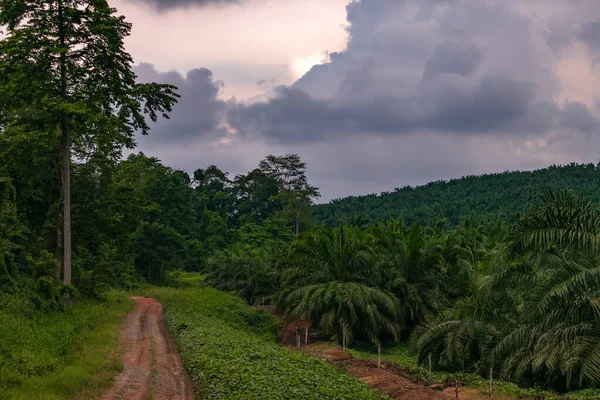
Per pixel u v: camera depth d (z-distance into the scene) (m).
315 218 156.75
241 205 113.31
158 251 65.00
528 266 16.70
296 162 111.12
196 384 15.20
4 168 27.25
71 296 27.73
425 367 24.19
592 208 14.36
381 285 33.31
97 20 25.52
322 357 23.61
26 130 26.83
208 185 121.19
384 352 30.55
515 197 146.25
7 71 25.28
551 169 189.00
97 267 36.12
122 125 27.81
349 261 33.12
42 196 32.59
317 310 31.62
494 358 18.78
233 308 39.94
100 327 24.94
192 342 21.56
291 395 13.57
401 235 37.28
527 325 17.84
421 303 32.41
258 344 24.41
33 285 25.77
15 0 24.31
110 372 16.27
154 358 19.52
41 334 19.27
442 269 33.56
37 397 12.40
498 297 20.47
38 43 24.91
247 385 14.20
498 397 15.61
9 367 14.28
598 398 14.77
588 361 14.49
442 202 166.50
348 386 15.77
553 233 14.05
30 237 31.22
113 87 27.47
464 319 22.86
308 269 34.25
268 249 61.59
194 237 90.31
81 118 25.91
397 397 16.00
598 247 13.49
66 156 27.72
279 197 102.06
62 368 15.52
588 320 15.23
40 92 25.75
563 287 14.09
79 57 26.86
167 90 28.81
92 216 34.59
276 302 39.00
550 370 15.88
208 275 64.62
